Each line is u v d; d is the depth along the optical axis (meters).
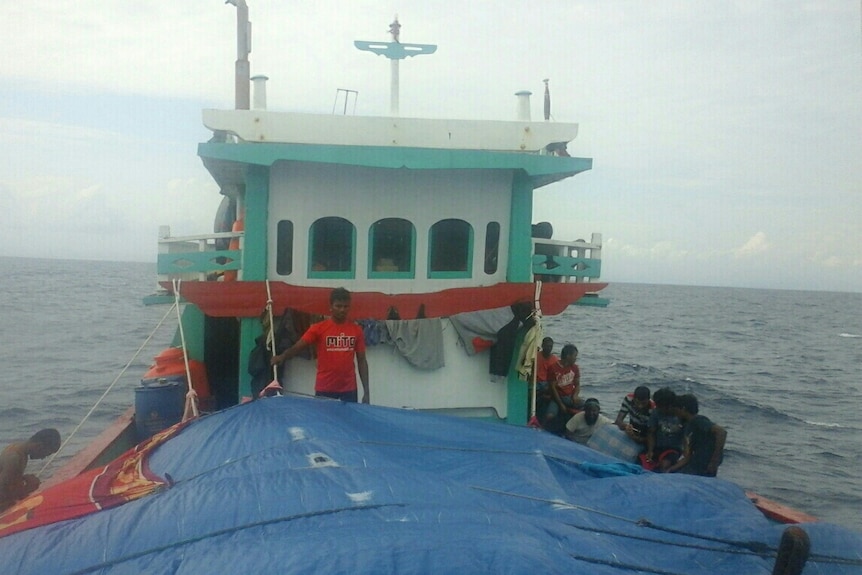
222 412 6.22
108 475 5.23
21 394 21.97
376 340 8.35
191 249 8.61
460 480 4.84
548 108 10.45
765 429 23.09
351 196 8.51
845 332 77.12
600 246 9.16
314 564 3.09
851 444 20.94
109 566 3.56
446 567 3.09
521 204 8.83
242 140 8.07
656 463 8.38
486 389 8.83
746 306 137.25
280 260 8.41
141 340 37.81
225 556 3.36
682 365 39.41
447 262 8.85
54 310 56.88
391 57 8.98
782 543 3.28
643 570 3.64
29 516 4.38
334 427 5.46
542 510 4.39
